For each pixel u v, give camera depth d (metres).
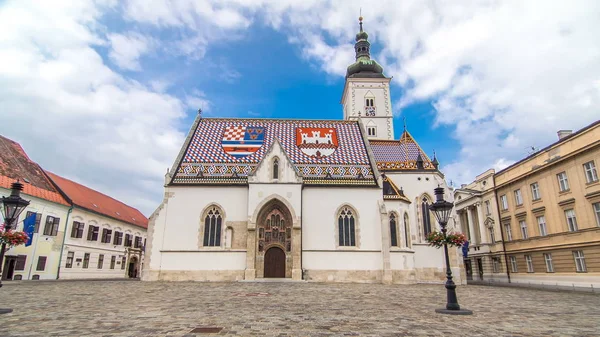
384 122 69.75
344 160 47.72
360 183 43.84
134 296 23.22
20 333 11.46
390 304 20.27
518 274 52.72
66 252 51.94
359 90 71.19
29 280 43.44
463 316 16.34
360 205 42.91
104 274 61.38
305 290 28.72
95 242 59.03
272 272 40.94
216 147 48.03
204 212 41.91
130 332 11.67
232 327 12.75
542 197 47.41
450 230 46.94
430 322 14.45
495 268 58.62
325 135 51.47
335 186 43.34
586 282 39.97
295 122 53.50
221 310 17.00
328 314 16.09
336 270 40.78
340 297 23.66
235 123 52.34
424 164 50.94
